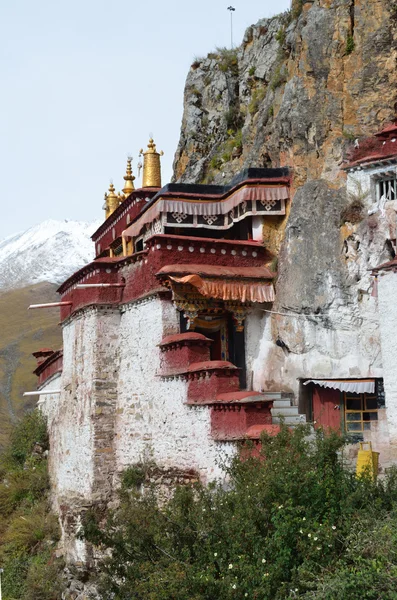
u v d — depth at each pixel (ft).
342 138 81.15
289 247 81.46
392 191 75.97
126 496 58.29
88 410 84.74
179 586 47.29
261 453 55.77
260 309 83.61
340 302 76.43
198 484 56.13
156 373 78.23
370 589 44.73
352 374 75.56
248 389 82.64
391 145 75.92
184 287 79.25
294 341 79.10
